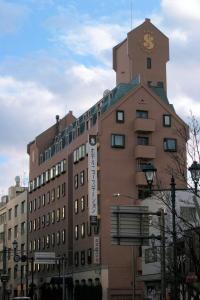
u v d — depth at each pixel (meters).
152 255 53.94
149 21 84.81
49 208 88.50
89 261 70.69
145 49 83.94
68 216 79.19
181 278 21.02
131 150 70.44
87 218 72.06
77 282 74.19
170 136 71.75
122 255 67.19
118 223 27.77
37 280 91.19
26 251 97.56
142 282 62.94
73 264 76.31
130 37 83.81
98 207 68.25
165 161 70.56
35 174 97.62
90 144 68.25
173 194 23.02
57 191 85.25
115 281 66.25
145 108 72.00
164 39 85.00
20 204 105.06
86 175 73.44
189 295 23.80
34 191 97.50
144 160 70.12
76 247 75.56
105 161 69.19
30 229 98.06
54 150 89.44
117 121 70.69
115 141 70.00
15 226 107.12
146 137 71.19
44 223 90.56
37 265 92.06
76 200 76.81
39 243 92.44
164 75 84.12
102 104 76.19
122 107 71.38
